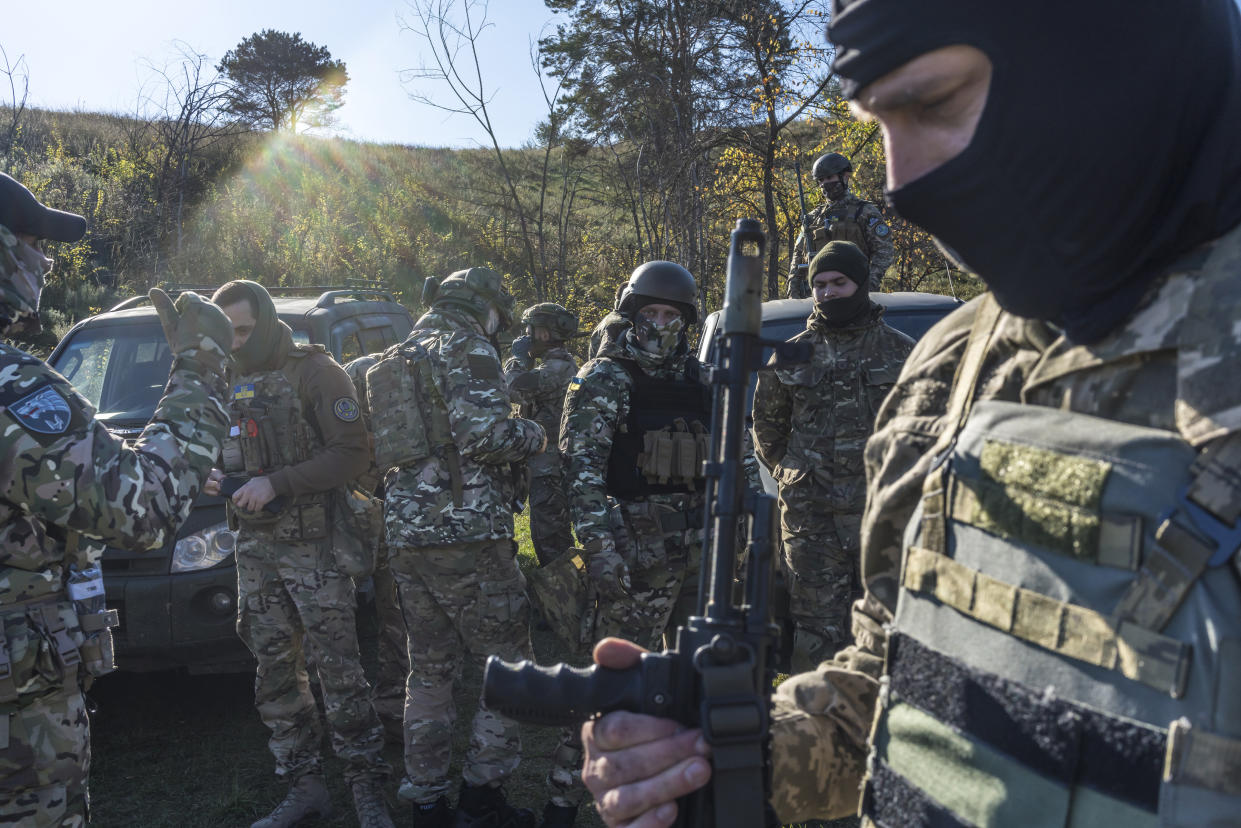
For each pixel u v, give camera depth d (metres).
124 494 1.95
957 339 0.99
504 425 3.21
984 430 0.83
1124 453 0.71
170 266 17.61
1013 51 0.70
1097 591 0.71
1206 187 0.70
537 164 29.25
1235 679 0.64
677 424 3.18
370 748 3.44
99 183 19.31
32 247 2.11
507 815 3.39
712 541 0.99
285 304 5.36
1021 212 0.74
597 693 0.98
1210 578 0.66
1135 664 0.68
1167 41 0.69
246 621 3.43
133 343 4.90
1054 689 0.73
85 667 2.11
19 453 1.87
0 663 1.93
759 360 1.02
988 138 0.73
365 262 19.62
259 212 20.72
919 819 0.85
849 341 3.62
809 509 3.59
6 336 2.13
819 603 3.58
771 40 11.58
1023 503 0.77
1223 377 0.66
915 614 0.90
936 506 0.87
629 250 17.94
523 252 20.23
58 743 2.04
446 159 30.56
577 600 3.22
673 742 0.92
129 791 3.78
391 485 3.31
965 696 0.81
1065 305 0.77
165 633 3.92
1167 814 0.65
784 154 12.84
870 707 1.04
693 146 12.09
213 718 4.43
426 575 3.27
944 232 0.80
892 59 0.74
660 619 3.18
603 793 0.94
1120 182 0.71
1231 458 0.66
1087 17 0.69
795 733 1.04
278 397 3.38
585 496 3.10
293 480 3.29
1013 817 0.75
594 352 3.72
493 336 3.55
